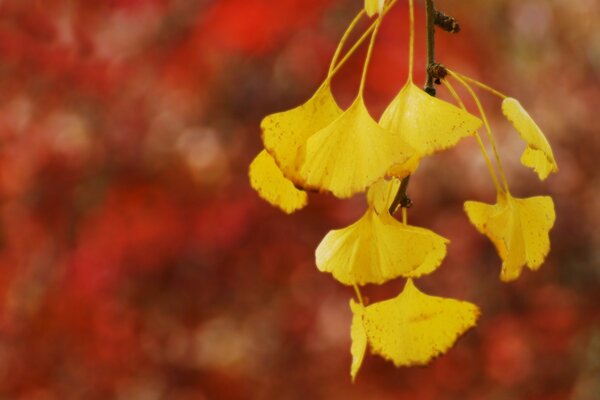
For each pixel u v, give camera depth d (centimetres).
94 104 402
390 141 121
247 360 398
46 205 396
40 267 391
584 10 579
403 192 126
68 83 397
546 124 541
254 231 384
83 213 397
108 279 373
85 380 380
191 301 384
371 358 394
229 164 394
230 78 400
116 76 398
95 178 399
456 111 122
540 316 453
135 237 373
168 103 403
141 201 388
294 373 398
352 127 122
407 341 123
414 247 122
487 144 458
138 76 400
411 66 125
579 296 483
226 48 383
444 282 442
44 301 379
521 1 565
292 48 379
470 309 123
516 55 566
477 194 446
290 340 398
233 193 390
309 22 371
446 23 130
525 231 125
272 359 399
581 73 570
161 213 381
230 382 395
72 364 379
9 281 384
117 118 402
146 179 396
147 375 387
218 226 379
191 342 390
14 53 391
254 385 396
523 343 443
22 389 376
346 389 395
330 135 122
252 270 387
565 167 521
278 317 396
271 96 397
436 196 446
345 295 401
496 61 501
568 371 451
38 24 393
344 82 372
